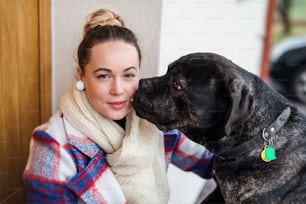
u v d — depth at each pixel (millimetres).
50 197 1170
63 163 1163
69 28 1588
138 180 1249
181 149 1441
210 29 1693
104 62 1130
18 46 1586
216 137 1170
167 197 1330
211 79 1115
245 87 1077
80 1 1552
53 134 1188
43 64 1622
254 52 1930
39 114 1697
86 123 1184
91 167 1185
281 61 2330
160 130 1246
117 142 1207
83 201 1187
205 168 1468
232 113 1044
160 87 1179
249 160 1128
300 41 2578
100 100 1156
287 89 2197
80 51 1198
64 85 1660
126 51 1155
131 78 1192
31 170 1187
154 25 1559
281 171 1104
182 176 1777
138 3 1539
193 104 1137
